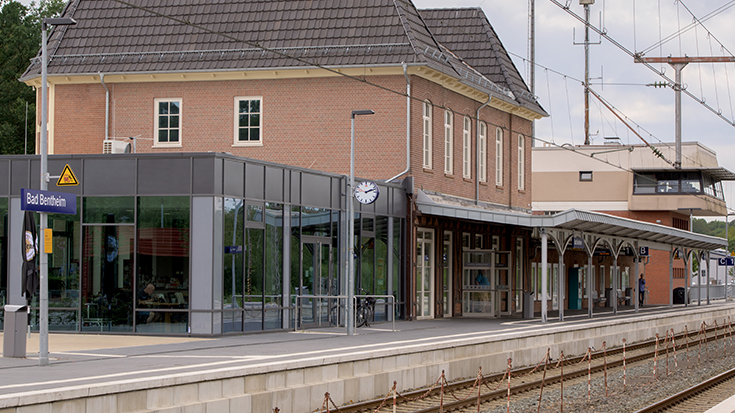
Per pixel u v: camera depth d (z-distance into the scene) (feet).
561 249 94.99
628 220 98.78
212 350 55.62
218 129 97.09
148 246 68.95
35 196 47.14
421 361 54.44
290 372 43.75
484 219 89.81
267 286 73.31
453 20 125.80
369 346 58.75
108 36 100.37
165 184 68.85
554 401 53.16
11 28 155.84
